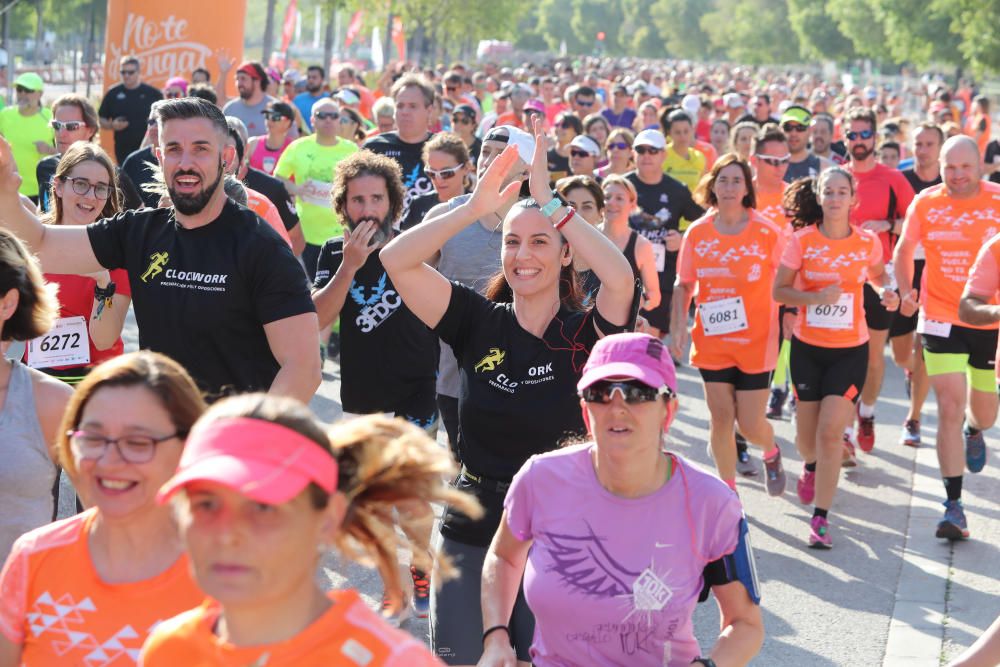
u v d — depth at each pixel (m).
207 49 47.16
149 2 46.69
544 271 10.55
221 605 5.69
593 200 16.73
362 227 13.81
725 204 18.52
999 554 17.77
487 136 15.30
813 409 18.95
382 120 32.81
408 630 14.34
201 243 11.32
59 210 15.03
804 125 29.38
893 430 24.67
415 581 14.41
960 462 18.30
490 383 10.70
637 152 24.89
